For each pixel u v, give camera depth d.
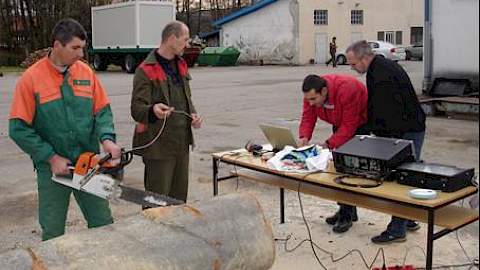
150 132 4.21
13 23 36.91
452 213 3.65
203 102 13.95
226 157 4.76
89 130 3.49
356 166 3.96
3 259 2.52
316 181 3.93
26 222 5.24
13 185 6.50
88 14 35.28
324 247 4.48
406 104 4.29
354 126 4.48
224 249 2.88
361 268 4.09
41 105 3.35
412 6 35.00
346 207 4.75
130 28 26.38
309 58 32.00
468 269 4.00
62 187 3.50
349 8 32.88
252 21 32.94
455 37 11.05
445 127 9.62
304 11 31.47
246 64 33.31
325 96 4.50
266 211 5.34
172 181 4.48
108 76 24.78
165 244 2.73
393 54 29.05
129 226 2.87
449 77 11.26
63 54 3.30
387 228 4.55
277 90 16.64
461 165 7.00
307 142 4.73
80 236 2.76
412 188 3.65
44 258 2.54
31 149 3.33
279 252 4.40
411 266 3.93
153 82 4.16
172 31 4.14
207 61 30.55
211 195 5.89
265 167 4.33
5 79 23.08
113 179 3.20
